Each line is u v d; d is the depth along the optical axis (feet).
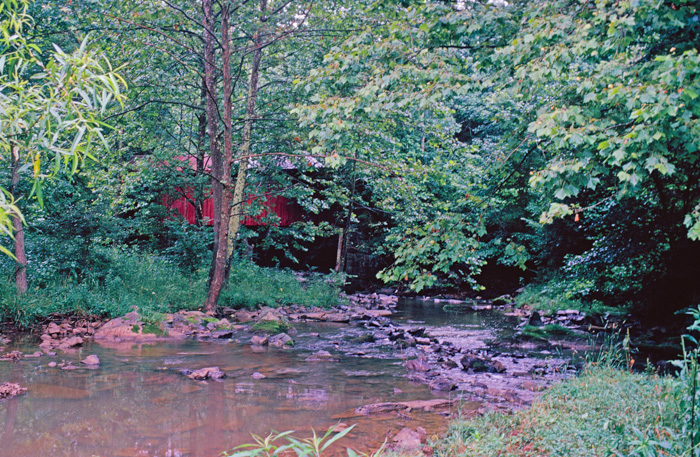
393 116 44.70
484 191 25.17
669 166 15.14
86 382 24.23
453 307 71.26
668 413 15.37
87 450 15.93
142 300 44.19
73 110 8.80
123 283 46.29
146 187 62.80
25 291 38.11
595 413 16.71
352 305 65.87
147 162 54.08
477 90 22.72
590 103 19.01
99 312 40.04
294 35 45.65
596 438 14.30
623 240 41.93
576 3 21.09
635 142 16.21
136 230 62.28
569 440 14.44
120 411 20.04
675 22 16.89
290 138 50.44
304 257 99.91
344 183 69.00
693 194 31.94
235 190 53.93
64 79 8.80
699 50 18.45
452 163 44.96
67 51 40.81
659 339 39.09
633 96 16.21
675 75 14.96
